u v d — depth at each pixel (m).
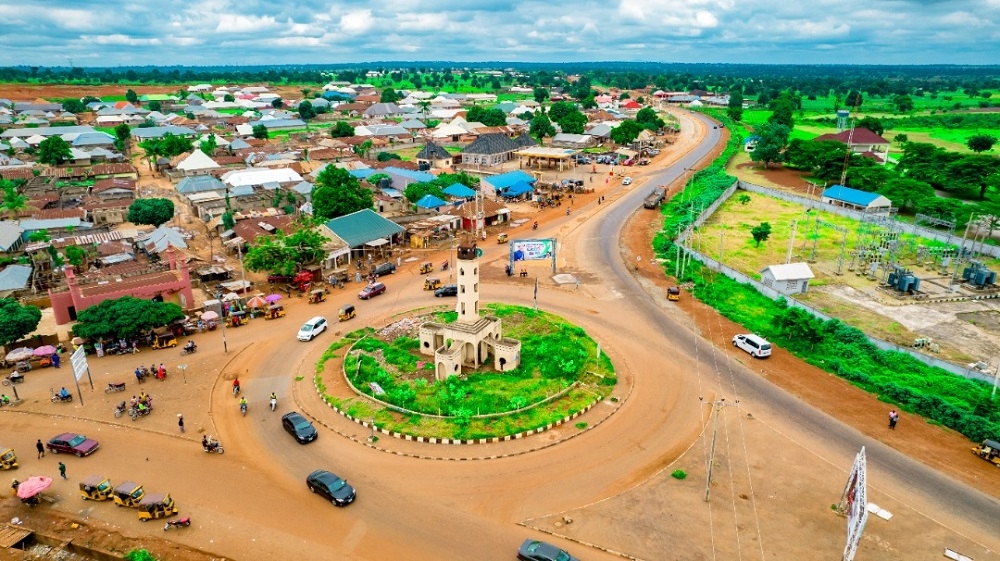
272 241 88.69
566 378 60.91
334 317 77.38
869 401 58.38
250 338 71.56
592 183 157.62
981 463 49.41
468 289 63.09
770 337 71.69
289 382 61.62
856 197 124.88
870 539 41.22
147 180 161.62
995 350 67.56
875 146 178.00
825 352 67.88
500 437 51.56
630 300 83.06
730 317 77.06
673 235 111.69
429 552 39.91
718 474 47.56
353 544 40.59
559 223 121.44
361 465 48.66
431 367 63.69
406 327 73.62
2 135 199.38
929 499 45.16
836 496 45.34
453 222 115.00
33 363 64.75
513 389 58.84
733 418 55.25
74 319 72.50
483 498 44.84
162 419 55.09
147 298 74.19
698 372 63.59
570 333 71.38
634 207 133.50
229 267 94.38
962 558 39.38
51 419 55.12
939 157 145.75
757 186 149.25
